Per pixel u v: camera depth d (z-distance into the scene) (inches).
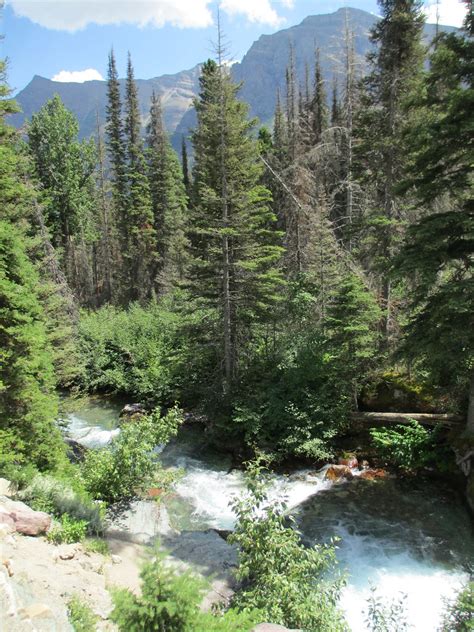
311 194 943.0
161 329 979.3
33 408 431.8
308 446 580.7
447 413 567.5
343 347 585.6
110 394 934.4
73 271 1625.2
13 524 286.7
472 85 402.6
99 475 451.2
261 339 783.1
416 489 522.3
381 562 399.5
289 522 466.6
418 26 576.7
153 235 1539.1
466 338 405.1
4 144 516.7
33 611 191.0
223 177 642.8
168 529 434.9
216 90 641.6
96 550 322.3
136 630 160.7
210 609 259.9
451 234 427.8
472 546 421.1
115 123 1616.6
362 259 683.4
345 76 855.7
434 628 316.8
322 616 239.3
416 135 413.7
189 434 707.4
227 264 657.6
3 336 425.4
